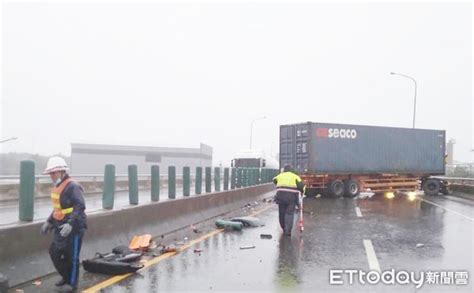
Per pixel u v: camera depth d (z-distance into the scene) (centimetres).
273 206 2108
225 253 971
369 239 1166
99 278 749
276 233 1261
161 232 1170
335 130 2728
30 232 736
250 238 1167
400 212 1866
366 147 2852
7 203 1873
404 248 1047
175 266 845
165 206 1234
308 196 2933
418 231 1316
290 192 1245
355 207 2092
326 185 2794
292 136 2761
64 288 681
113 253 899
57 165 673
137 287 703
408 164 3045
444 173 3219
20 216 761
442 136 3231
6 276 673
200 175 1591
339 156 2739
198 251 978
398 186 3086
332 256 951
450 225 1454
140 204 1116
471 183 3641
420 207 2127
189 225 1362
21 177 764
